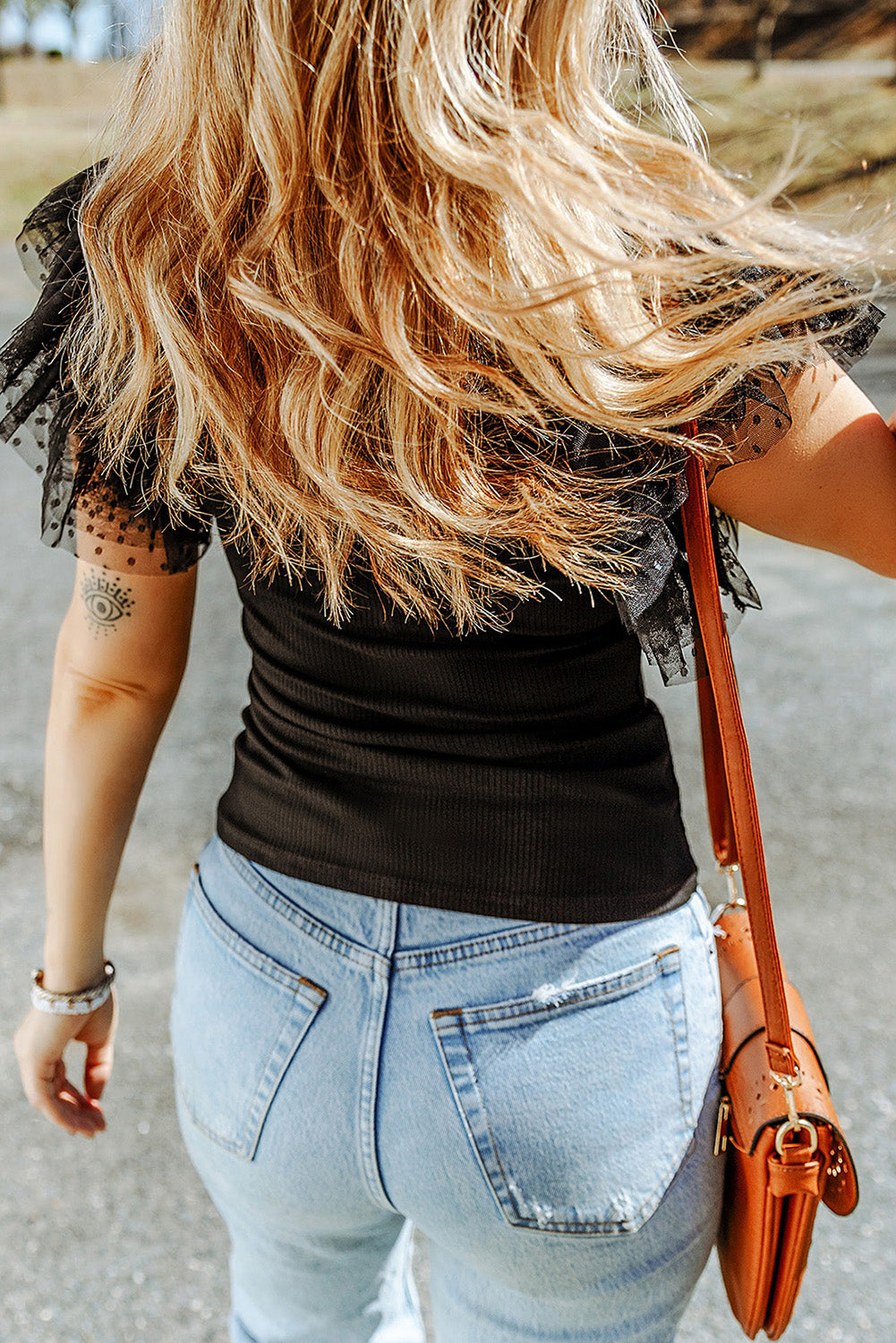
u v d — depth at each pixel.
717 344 0.76
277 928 0.96
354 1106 0.93
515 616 0.86
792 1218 0.97
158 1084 2.28
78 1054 2.40
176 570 0.99
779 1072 0.95
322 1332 1.11
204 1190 2.05
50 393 0.97
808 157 0.81
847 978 2.50
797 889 2.81
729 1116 0.97
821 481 0.86
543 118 0.72
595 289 0.76
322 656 0.91
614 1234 0.92
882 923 2.68
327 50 0.73
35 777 3.35
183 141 0.81
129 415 0.89
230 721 3.66
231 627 4.42
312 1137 0.94
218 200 0.79
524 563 0.84
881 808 3.16
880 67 19.89
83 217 0.86
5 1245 1.95
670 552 0.86
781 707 3.79
